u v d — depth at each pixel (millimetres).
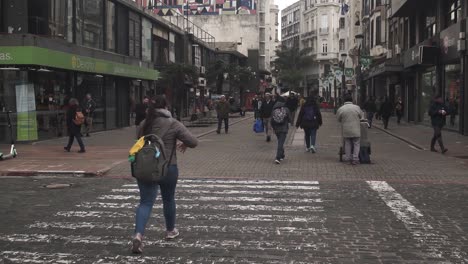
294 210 8023
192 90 42094
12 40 17438
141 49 31047
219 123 24125
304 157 14586
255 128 19609
